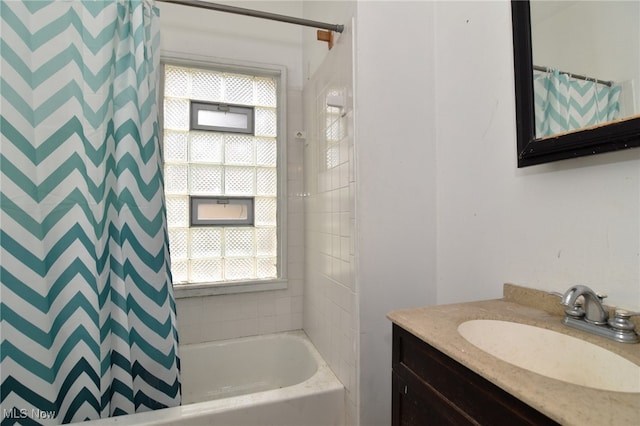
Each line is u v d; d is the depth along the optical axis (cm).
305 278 200
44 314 101
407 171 130
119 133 118
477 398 59
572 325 75
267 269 201
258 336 195
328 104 140
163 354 121
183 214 183
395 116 129
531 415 48
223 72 192
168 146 181
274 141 202
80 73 111
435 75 136
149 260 120
